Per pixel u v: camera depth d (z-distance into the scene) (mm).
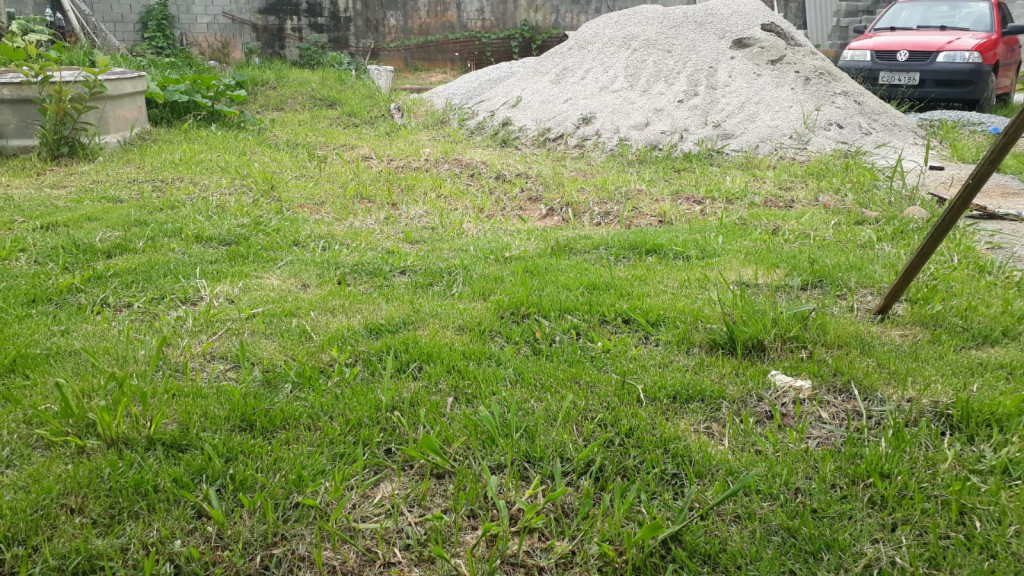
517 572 1901
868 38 11555
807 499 2107
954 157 7516
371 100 10766
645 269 3975
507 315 3338
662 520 2031
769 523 2029
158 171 6297
